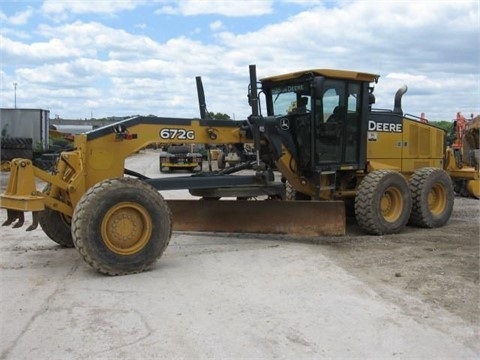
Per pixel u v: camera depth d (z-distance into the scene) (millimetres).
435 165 11469
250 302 5402
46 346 4336
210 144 8484
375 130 10125
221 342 4410
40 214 7836
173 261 7145
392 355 4195
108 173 7258
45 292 5742
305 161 9125
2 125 26203
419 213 9977
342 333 4609
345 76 9102
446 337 4539
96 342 4410
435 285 6012
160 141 7691
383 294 5672
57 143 28172
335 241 8562
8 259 7305
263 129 8297
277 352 4230
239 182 8234
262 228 8781
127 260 6426
